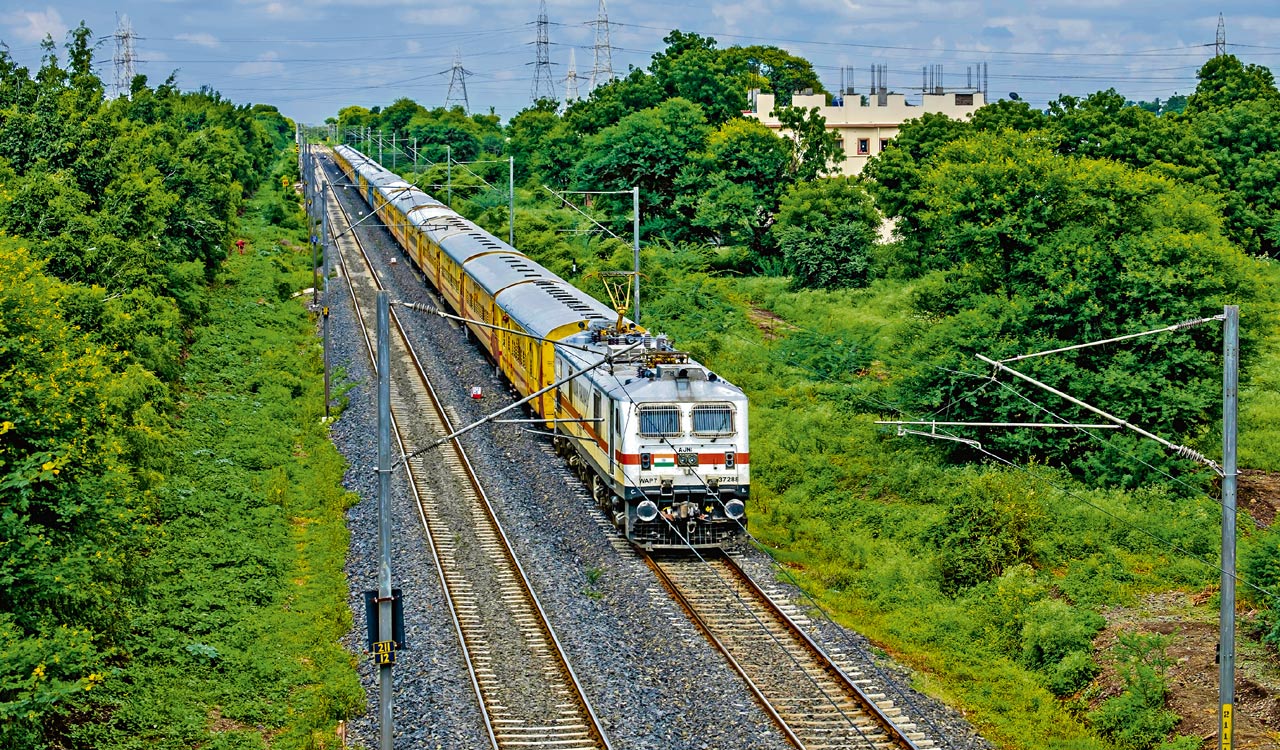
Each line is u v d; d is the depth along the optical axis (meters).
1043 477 62.28
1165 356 67.00
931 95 179.38
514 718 40.00
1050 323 68.94
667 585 52.66
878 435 73.81
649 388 56.69
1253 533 58.31
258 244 143.88
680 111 144.38
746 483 56.94
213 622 46.62
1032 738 39.47
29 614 34.94
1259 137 136.75
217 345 91.31
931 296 74.75
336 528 58.66
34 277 49.28
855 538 58.91
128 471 48.66
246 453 68.62
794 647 46.00
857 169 177.12
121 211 83.44
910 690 42.50
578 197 175.00
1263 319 70.44
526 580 52.25
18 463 36.97
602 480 60.56
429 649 45.44
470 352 98.00
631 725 39.47
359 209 194.25
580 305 79.31
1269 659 43.25
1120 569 53.59
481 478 67.50
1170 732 39.59
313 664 45.09
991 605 50.06
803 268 126.94
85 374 43.25
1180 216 73.94
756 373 90.31
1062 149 129.75
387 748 36.28
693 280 119.00
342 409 81.19
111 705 38.72
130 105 141.12
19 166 83.44
